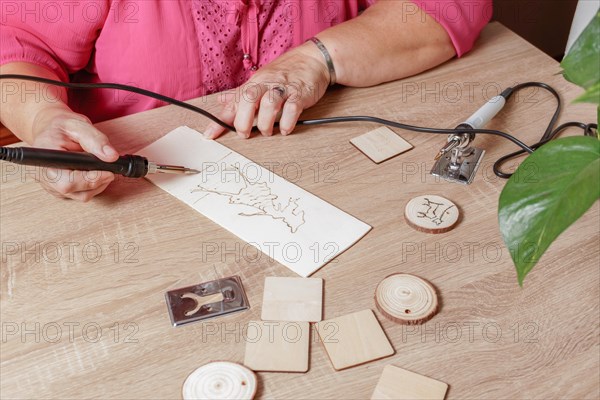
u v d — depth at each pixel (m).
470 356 0.58
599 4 1.14
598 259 0.66
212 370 0.56
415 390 0.55
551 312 0.61
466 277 0.65
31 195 0.75
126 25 0.95
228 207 0.74
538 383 0.56
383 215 0.72
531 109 0.87
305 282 0.65
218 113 0.88
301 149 0.82
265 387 0.56
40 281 0.65
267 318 0.61
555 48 1.90
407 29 0.95
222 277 0.65
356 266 0.67
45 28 0.94
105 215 0.73
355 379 0.56
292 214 0.72
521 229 0.43
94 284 0.65
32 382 0.56
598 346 0.58
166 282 0.65
